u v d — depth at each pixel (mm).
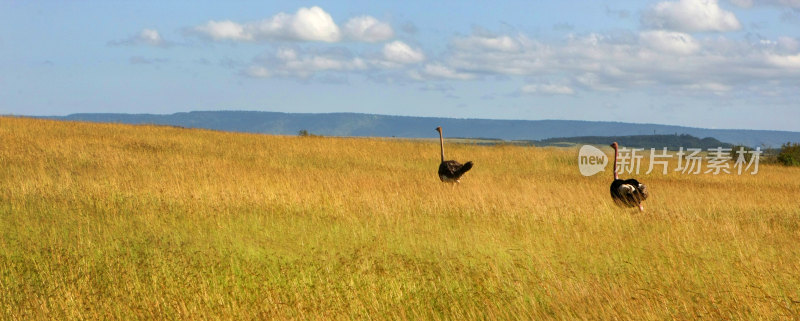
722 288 23438
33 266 27969
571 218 38750
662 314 20531
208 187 49562
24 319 21703
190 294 23609
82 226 36844
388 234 34750
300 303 22203
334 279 25297
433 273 25953
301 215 40875
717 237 32938
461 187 54719
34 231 35469
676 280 24453
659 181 70875
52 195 45844
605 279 24984
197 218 39562
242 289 24812
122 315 22375
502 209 42031
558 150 102125
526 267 26688
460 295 23438
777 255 29438
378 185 53906
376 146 101750
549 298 22688
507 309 21797
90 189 47688
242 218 39469
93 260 28969
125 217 39906
